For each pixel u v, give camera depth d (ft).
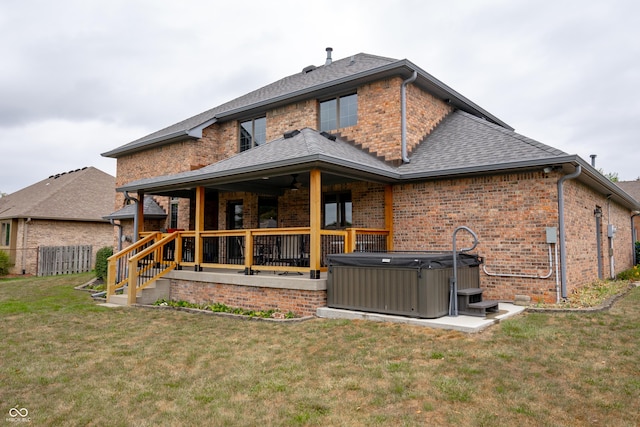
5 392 15.40
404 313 23.70
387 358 17.88
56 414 13.52
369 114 38.11
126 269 47.34
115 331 24.50
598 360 17.02
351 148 36.86
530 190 29.25
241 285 30.76
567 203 30.12
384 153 36.70
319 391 14.83
